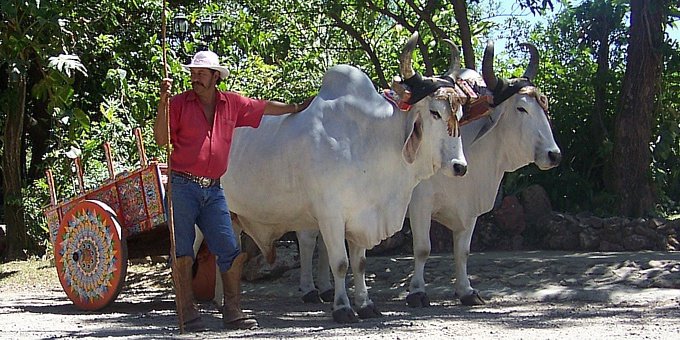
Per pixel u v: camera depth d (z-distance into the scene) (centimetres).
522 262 1099
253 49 1552
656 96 1515
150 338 654
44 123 1775
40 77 1619
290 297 1066
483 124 892
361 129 757
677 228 1305
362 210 751
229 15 1527
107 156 934
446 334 656
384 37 1628
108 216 884
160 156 1391
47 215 984
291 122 776
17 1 1154
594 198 1508
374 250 1347
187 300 698
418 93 746
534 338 627
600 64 1652
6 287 1231
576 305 904
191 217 694
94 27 1477
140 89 1453
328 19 1554
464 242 919
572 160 1605
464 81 865
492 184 912
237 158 814
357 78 776
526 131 884
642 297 933
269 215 799
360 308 784
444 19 1564
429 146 753
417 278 902
